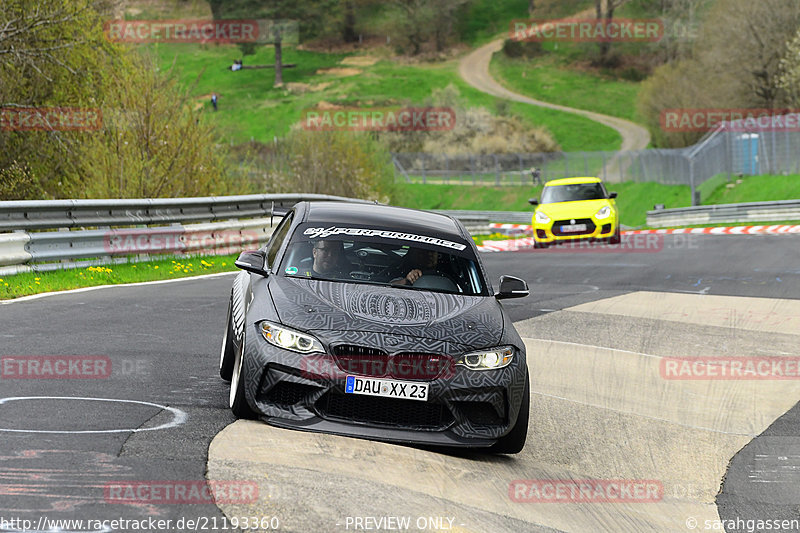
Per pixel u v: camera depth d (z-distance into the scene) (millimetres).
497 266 71000
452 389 20578
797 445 25500
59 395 22953
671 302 52281
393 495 17406
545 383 31062
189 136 78062
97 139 77812
